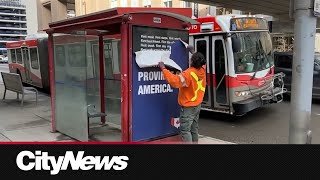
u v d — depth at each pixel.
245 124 8.80
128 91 5.57
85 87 6.17
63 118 6.95
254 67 9.28
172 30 5.97
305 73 4.29
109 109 7.97
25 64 17.36
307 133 4.39
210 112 10.34
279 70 12.98
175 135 6.23
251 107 8.78
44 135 6.94
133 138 5.65
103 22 5.65
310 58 4.27
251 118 9.54
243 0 18.91
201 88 5.52
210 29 9.12
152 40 5.73
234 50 8.78
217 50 9.08
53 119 7.21
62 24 6.62
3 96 12.16
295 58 4.34
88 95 8.13
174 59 6.02
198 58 5.39
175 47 6.03
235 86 8.79
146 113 5.81
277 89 10.06
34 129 7.46
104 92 8.02
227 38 8.76
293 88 4.39
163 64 5.66
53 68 7.14
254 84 9.20
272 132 7.91
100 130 7.47
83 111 6.22
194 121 5.74
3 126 7.71
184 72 5.38
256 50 9.44
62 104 6.94
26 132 7.19
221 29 8.87
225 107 9.02
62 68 6.82
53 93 7.20
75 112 6.46
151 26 5.68
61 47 6.78
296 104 4.38
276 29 22.80
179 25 6.07
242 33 9.04
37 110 9.73
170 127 6.17
